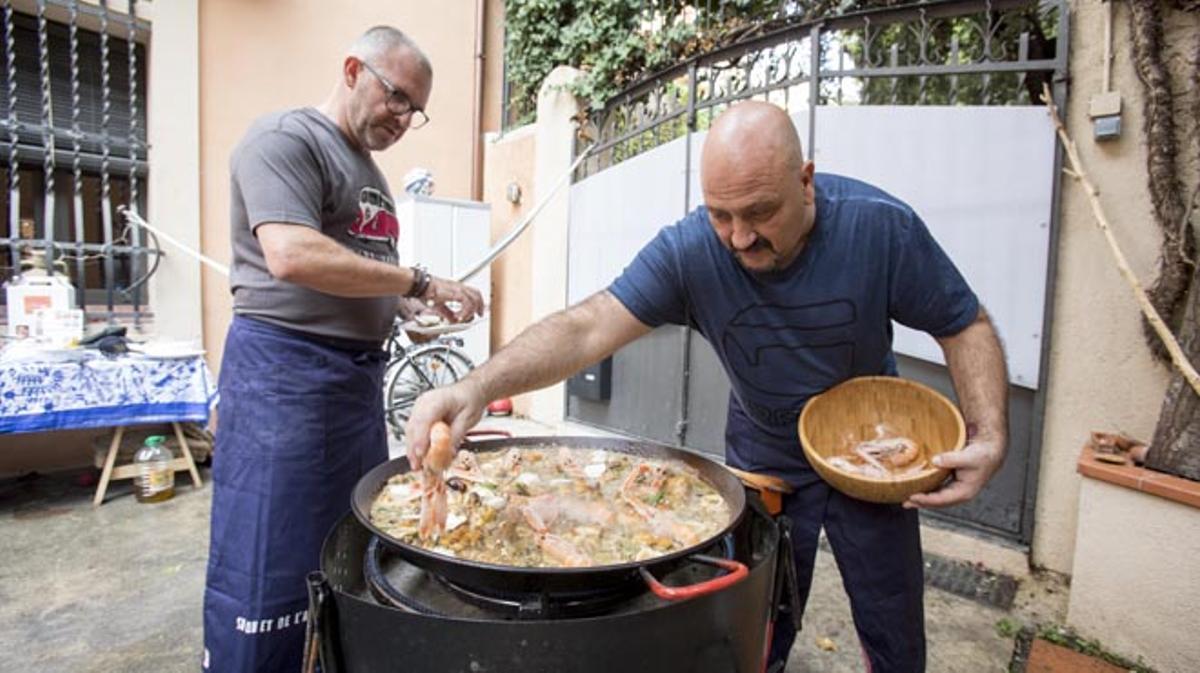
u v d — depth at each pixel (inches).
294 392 62.6
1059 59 94.7
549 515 48.4
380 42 65.2
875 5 110.5
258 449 62.1
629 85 165.0
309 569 64.3
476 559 42.3
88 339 131.4
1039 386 98.8
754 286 55.6
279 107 179.0
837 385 59.2
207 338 167.6
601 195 169.5
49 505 129.9
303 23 182.5
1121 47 89.1
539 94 192.9
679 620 37.1
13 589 97.7
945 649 84.5
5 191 144.4
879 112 107.9
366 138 67.8
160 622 89.8
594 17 176.6
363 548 49.7
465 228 202.5
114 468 132.4
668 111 154.9
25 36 143.2
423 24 209.8
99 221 154.6
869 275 54.1
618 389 170.7
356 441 67.7
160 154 156.7
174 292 160.4
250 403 62.4
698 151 138.6
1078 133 93.9
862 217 53.5
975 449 47.5
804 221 50.5
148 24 153.3
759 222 46.2
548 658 34.6
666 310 58.7
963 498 47.6
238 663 62.8
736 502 49.8
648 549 43.9
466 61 221.3
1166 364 87.0
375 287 63.4
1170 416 80.7
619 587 41.0
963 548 106.0
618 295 57.2
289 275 57.4
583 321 55.2
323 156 62.7
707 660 39.2
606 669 35.5
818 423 57.3
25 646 83.7
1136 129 88.6
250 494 62.2
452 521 47.3
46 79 139.8
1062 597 95.0
